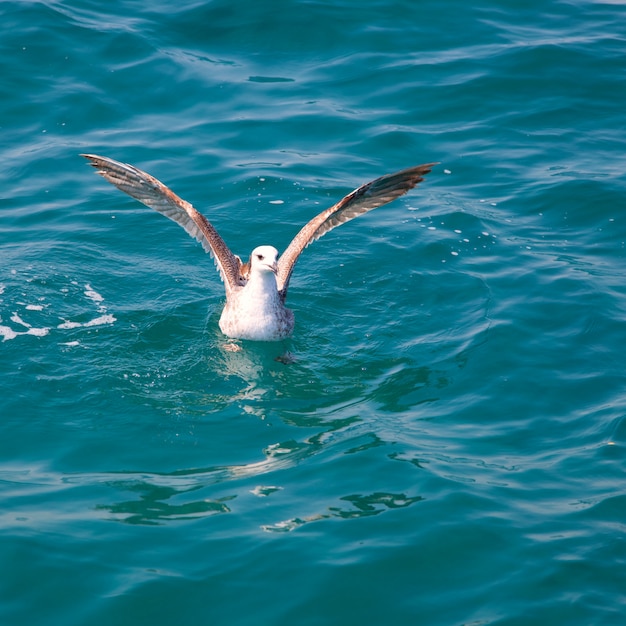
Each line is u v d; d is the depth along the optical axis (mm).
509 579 9906
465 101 22156
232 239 17719
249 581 9867
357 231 18250
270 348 15070
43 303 15742
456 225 18203
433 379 13969
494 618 9383
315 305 16141
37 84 21984
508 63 23234
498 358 14305
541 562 10125
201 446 12484
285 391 13852
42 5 24469
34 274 16484
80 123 21094
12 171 19609
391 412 13219
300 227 18094
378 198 14344
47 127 20922
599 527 10648
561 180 19391
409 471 11750
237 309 15156
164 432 12773
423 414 13133
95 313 15695
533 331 14914
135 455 12250
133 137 20703
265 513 10992
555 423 12773
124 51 23172
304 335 15406
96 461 12086
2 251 17141
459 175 19875
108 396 13547
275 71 23141
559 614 9430
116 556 10203
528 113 21797
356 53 23750
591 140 20922
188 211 14773
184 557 10211
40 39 23219
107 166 14516
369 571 10000
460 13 25375
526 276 16484
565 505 11055
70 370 14117
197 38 24047
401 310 15922
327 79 22906
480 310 15594
